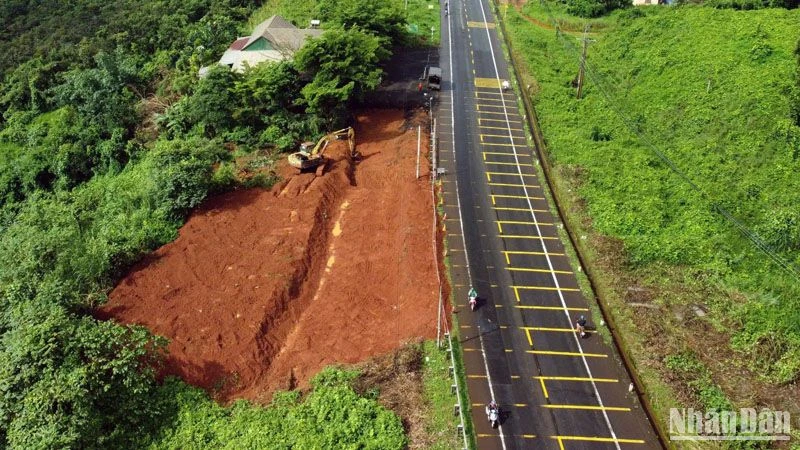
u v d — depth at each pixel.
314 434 31.20
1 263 40.00
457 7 91.81
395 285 42.44
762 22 65.00
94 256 40.66
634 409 33.78
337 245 47.03
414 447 31.27
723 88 57.09
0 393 30.58
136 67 77.31
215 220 47.50
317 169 53.28
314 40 58.59
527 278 42.62
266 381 36.12
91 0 115.00
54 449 28.73
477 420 32.84
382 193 52.12
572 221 48.19
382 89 65.94
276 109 59.19
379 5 70.81
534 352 37.06
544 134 60.19
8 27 106.56
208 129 60.78
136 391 31.80
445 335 37.50
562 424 32.84
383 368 35.41
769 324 37.16
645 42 71.06
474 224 47.62
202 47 77.75
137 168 57.88
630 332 38.25
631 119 59.75
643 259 43.53
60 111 70.25
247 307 39.75
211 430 32.16
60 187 63.03
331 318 40.16
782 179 45.97
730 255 42.47
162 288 40.88
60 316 33.00
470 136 59.25
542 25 87.00
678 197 48.44
